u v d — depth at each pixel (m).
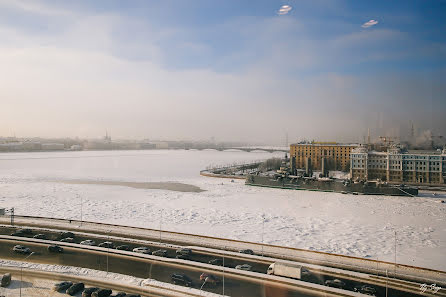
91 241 67.31
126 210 105.00
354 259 59.38
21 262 55.41
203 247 65.62
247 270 52.94
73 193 141.12
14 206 111.38
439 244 69.62
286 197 132.88
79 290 45.34
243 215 97.62
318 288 45.81
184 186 166.62
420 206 114.19
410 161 170.88
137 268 53.84
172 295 44.28
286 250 64.38
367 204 117.75
